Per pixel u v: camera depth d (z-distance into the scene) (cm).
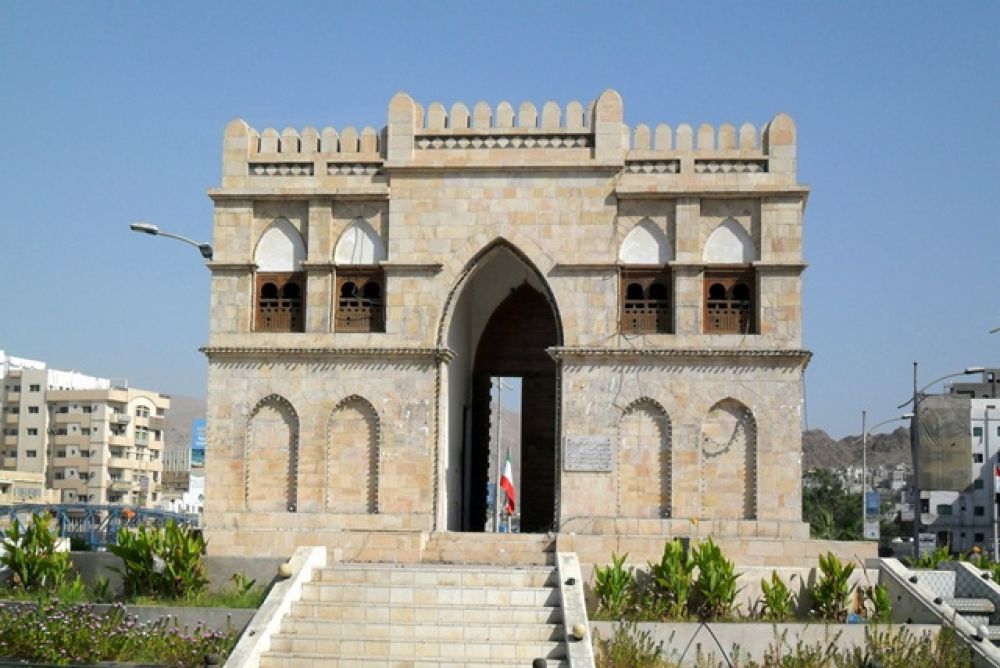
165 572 4047
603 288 4778
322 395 4797
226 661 3281
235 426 4806
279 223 4950
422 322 4806
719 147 4819
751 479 4659
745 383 4688
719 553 3884
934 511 13000
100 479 15600
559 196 4825
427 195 4859
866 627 3491
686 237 4769
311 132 4941
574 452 4684
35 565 4066
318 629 3494
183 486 18912
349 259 4900
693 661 3516
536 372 5859
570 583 3638
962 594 4116
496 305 5831
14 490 14038
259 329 4912
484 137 4875
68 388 16500
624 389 4709
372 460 4775
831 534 8181
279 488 4781
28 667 3331
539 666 3027
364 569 3797
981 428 12938
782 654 3506
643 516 4656
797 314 4722
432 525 4709
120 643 3472
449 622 3503
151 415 16625
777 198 4775
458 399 5353
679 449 4669
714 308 4778
